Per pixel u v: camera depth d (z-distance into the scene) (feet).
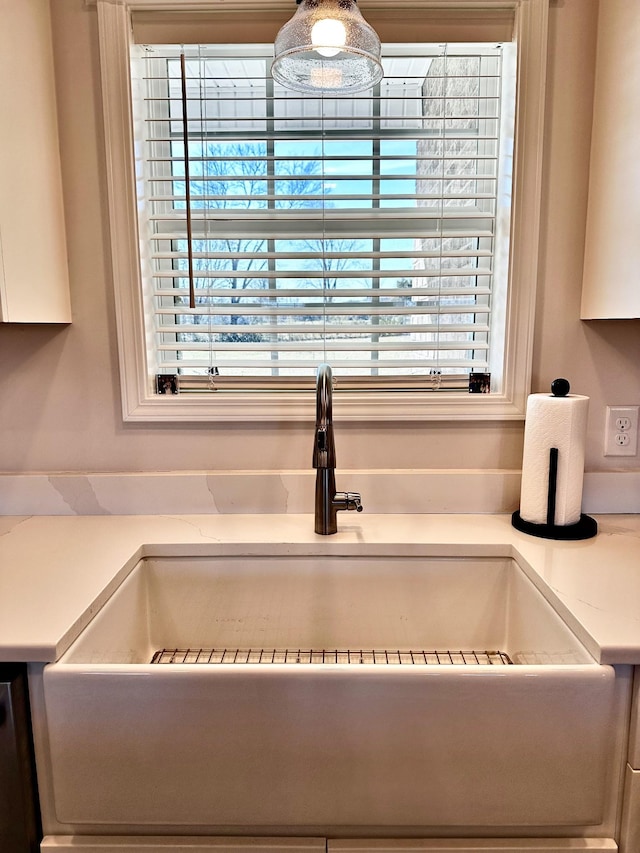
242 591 3.51
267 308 4.03
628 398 3.88
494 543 3.40
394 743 2.26
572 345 3.84
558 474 3.42
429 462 3.97
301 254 4.00
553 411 3.37
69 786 2.31
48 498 3.92
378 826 2.35
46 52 3.49
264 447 3.96
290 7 3.51
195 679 2.23
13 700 2.26
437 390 4.03
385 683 2.23
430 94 3.95
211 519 3.85
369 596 3.52
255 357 4.15
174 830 2.37
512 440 3.93
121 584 3.07
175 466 3.99
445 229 4.04
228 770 2.28
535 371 3.86
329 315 4.04
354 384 4.05
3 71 3.05
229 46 3.66
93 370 3.87
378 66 3.02
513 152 3.63
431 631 3.54
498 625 3.50
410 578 3.49
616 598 2.66
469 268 4.00
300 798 2.31
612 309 3.42
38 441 3.94
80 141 3.64
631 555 3.19
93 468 3.98
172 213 3.99
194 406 3.87
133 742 2.27
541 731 2.25
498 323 3.91
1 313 3.06
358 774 2.29
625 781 2.32
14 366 3.86
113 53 3.53
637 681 2.27
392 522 3.77
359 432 3.93
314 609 3.54
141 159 3.79
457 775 2.29
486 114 3.92
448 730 2.25
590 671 2.23
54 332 3.83
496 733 2.25
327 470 3.47
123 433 3.94
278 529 3.65
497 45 3.66
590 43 3.55
